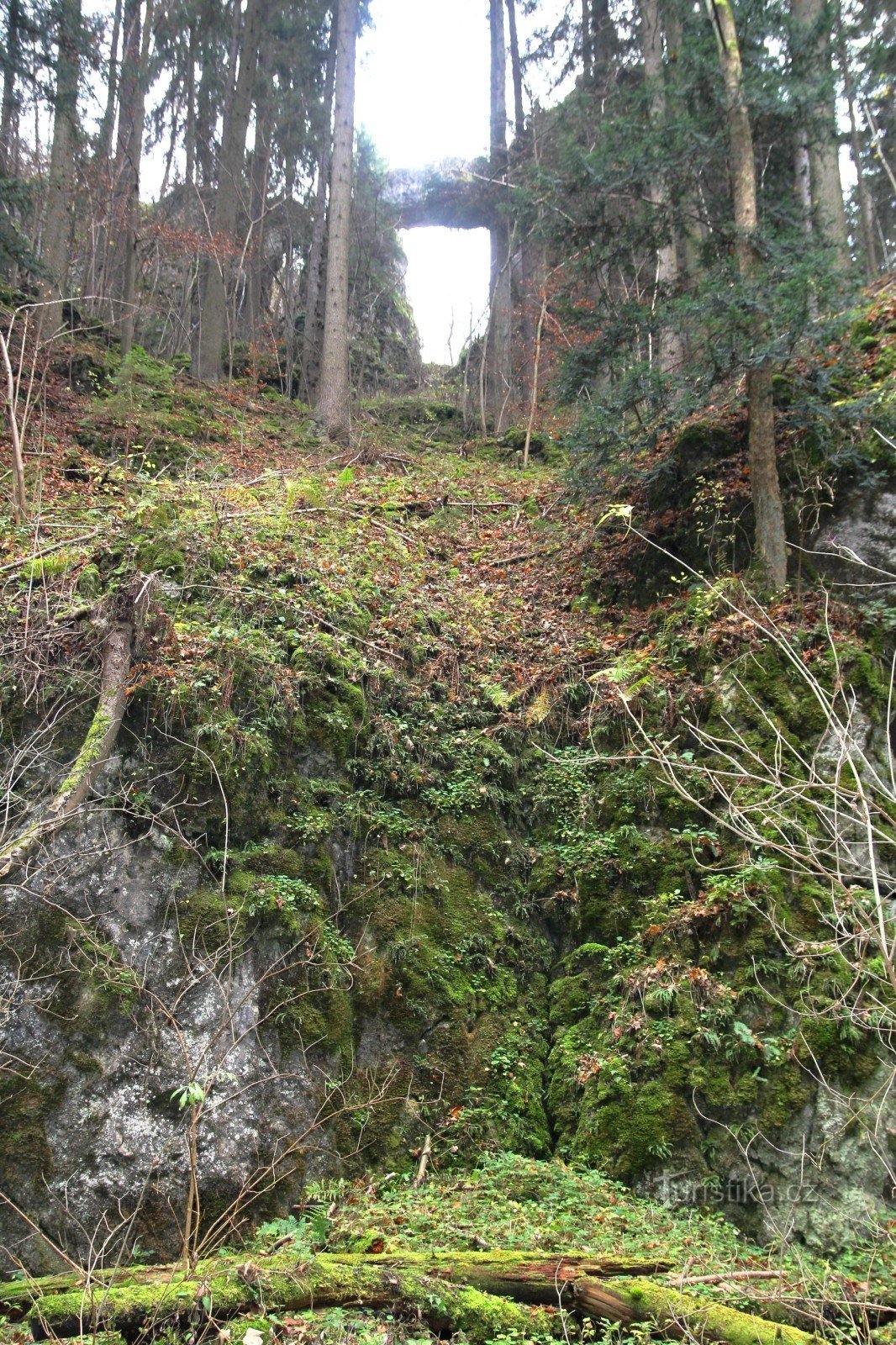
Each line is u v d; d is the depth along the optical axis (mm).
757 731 8062
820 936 6977
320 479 12562
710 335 8914
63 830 6570
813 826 7414
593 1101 6965
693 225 11117
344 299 17891
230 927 6664
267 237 29938
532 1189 6340
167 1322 4320
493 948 7891
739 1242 6062
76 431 13031
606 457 10469
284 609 8742
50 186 17562
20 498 8859
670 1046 6945
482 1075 7258
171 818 6867
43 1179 5766
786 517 9391
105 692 6961
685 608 9555
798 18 10672
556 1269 4891
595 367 10523
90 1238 5473
